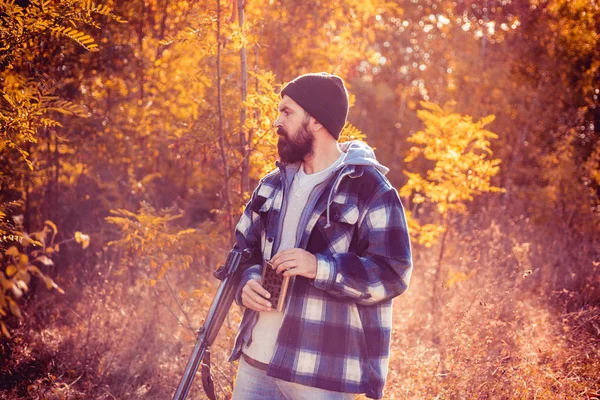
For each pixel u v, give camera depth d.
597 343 3.61
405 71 13.16
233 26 3.41
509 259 5.03
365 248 1.90
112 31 5.34
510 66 8.99
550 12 9.10
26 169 4.75
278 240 1.96
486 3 10.16
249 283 1.95
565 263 5.32
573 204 6.90
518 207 7.47
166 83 5.52
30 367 3.43
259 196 2.09
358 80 12.26
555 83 8.81
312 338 1.85
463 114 8.41
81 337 3.82
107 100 5.80
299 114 1.94
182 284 4.50
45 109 2.91
